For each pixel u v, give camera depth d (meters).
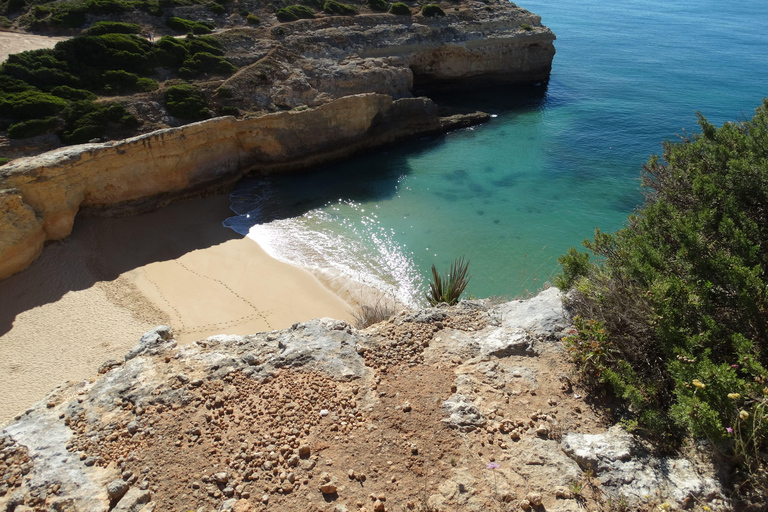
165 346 7.50
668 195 8.36
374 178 29.39
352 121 31.42
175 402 6.25
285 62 35.78
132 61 30.27
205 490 5.14
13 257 18.66
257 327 16.77
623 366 5.71
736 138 8.57
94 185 22.36
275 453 5.52
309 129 29.83
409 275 19.92
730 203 6.69
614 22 76.88
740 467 4.64
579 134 35.25
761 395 4.55
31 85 26.36
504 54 46.25
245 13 40.25
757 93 41.44
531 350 6.88
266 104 32.09
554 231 22.81
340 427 5.84
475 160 31.61
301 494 5.06
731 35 66.50
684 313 5.60
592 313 6.70
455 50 44.00
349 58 39.03
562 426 5.61
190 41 33.81
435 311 8.06
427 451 5.46
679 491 4.57
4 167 19.33
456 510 4.78
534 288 18.48
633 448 5.09
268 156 29.02
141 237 22.31
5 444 5.87
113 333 16.16
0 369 14.62
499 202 25.88
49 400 6.77
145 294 18.28
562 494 4.79
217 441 5.70
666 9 90.81
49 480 5.29
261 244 22.23
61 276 18.97
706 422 4.43
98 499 5.05
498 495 4.88
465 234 22.81
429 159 31.98
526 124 37.69
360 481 5.18
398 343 7.37
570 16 82.81
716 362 5.36
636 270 6.26
